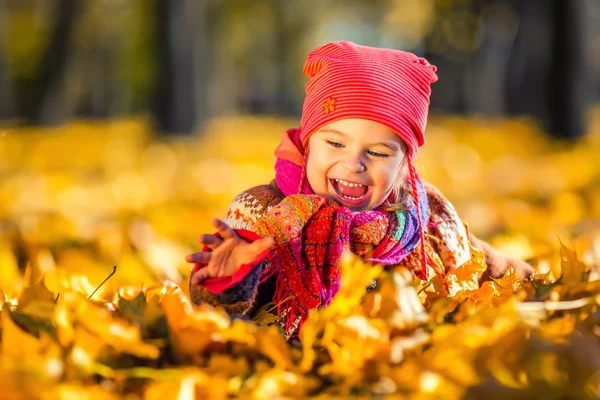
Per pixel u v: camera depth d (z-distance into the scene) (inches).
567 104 900.0
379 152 120.4
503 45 1385.3
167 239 257.8
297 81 2306.8
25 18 1435.8
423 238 125.6
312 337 95.1
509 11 987.3
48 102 1163.3
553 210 358.6
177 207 384.2
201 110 906.7
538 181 527.8
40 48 1396.4
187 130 894.4
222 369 92.8
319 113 121.5
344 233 117.3
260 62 1980.8
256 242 104.1
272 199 124.6
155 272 183.6
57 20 1119.0
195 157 762.2
